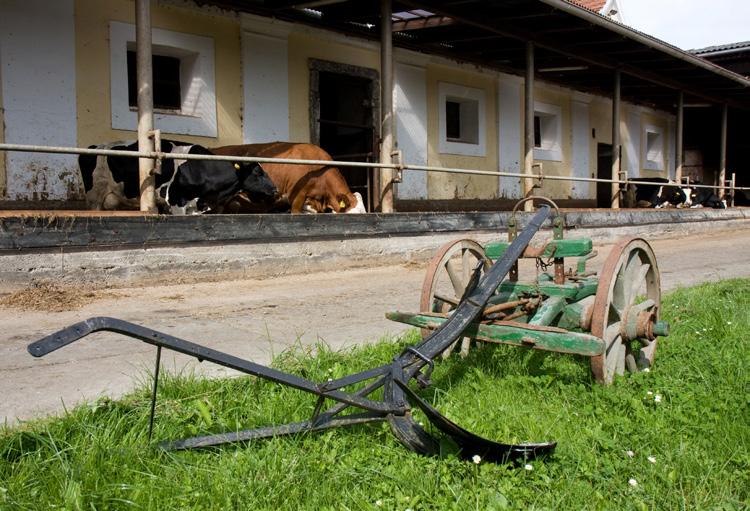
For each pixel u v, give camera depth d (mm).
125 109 10102
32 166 9258
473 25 12172
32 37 9188
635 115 21297
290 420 3492
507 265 4047
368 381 4016
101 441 3064
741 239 15961
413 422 3193
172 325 5797
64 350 4922
